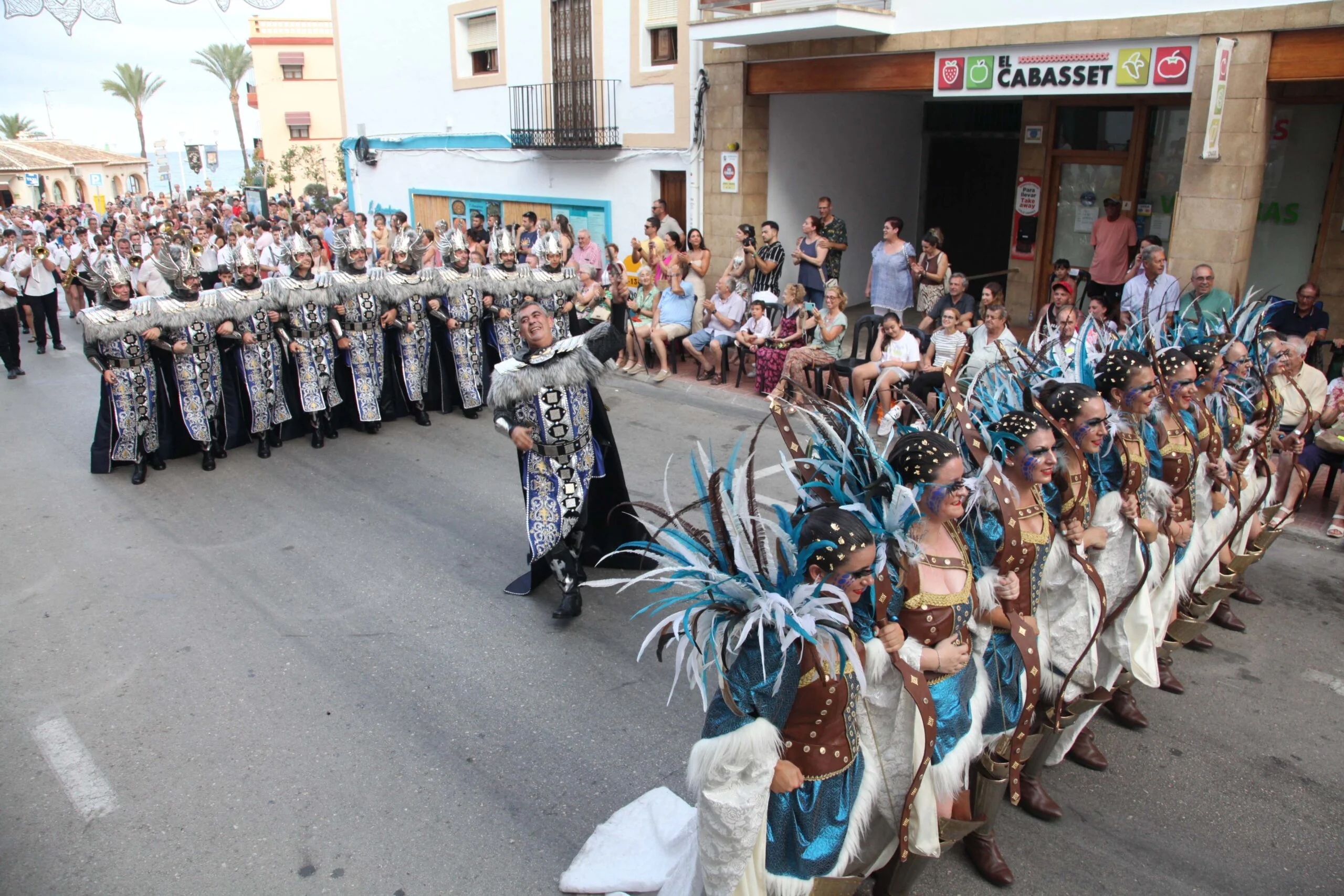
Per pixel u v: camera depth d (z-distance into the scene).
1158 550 4.25
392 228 15.56
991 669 3.54
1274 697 4.84
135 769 4.45
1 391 11.91
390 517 7.46
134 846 3.94
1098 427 3.78
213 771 4.42
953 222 14.63
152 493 8.15
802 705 2.81
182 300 8.41
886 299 10.82
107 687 5.16
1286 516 5.69
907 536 3.09
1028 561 3.50
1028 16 9.30
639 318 12.17
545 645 5.48
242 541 7.07
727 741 2.74
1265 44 7.93
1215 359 4.64
